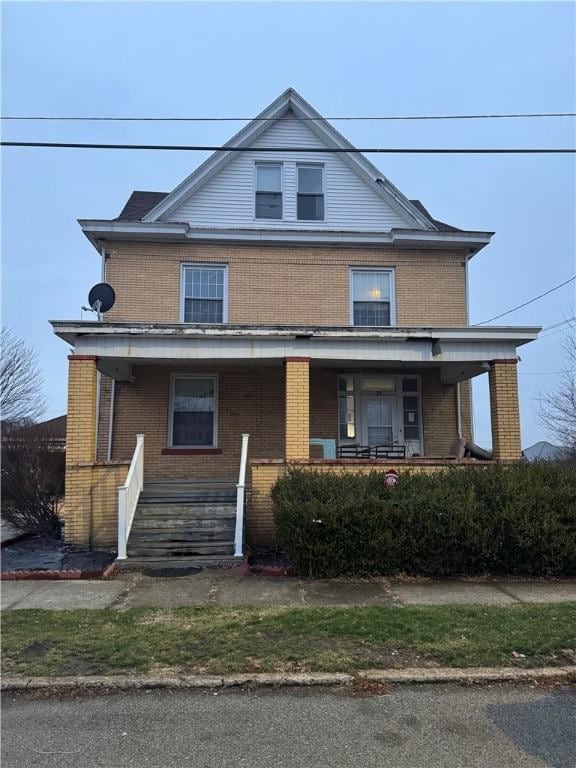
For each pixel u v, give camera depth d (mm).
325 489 8172
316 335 9898
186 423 12242
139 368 12109
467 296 13164
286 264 12867
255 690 4336
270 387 12375
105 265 12414
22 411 23969
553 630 5465
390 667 4637
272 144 13656
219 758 3379
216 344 9906
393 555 7848
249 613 6082
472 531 7840
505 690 4332
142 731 3713
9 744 3555
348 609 6207
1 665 4684
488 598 6824
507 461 9688
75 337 9727
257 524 9391
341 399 12734
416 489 8281
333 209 13453
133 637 5297
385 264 13094
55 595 6949
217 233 12586
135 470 9797
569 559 7906
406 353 10195
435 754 3418
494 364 10359
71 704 4121
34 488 11523
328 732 3689
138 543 8883
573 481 8477
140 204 14867
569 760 3355
